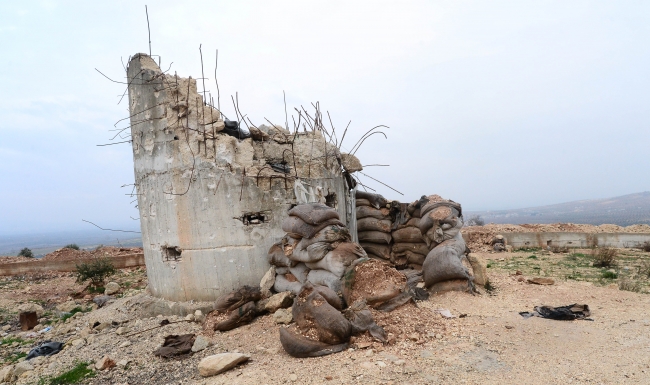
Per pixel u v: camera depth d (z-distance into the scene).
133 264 21.89
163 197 9.97
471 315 7.86
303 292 6.89
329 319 6.38
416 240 12.64
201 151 9.59
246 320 8.38
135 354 7.75
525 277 11.94
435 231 10.46
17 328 11.73
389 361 5.82
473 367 5.58
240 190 9.53
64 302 14.75
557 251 20.17
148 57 10.47
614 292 9.70
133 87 10.68
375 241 13.34
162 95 9.86
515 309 8.30
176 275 9.84
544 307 8.14
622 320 7.49
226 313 8.54
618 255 18.33
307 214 8.55
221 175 9.52
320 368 5.79
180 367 6.87
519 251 21.03
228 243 9.52
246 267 9.55
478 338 6.62
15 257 25.59
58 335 10.32
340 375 5.50
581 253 19.33
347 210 12.44
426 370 5.53
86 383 6.85
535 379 5.20
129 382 6.63
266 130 11.33
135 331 9.04
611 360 5.69
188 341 7.80
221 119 10.12
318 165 10.88
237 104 9.71
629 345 6.23
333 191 11.28
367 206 13.61
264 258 9.67
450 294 9.13
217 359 6.25
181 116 9.71
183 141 9.66
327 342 6.38
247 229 9.58
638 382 5.00
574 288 10.12
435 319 7.38
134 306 10.61
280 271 9.28
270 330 7.81
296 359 6.30
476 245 22.14
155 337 8.48
